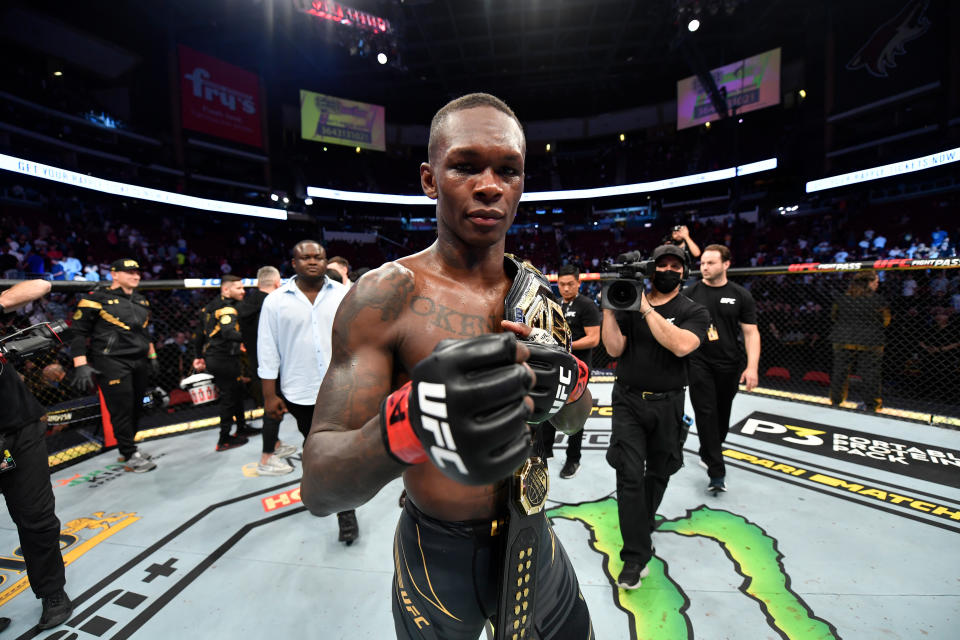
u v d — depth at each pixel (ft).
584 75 80.74
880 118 58.29
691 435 13.20
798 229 65.41
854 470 10.84
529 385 1.87
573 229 88.94
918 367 18.11
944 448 11.97
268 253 72.95
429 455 1.89
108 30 57.67
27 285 7.10
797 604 6.63
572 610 3.41
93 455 12.89
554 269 83.15
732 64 66.85
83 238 49.98
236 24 63.31
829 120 59.82
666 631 6.17
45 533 6.57
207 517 9.42
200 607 6.90
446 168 2.45
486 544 2.88
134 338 12.00
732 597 6.79
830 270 14.98
